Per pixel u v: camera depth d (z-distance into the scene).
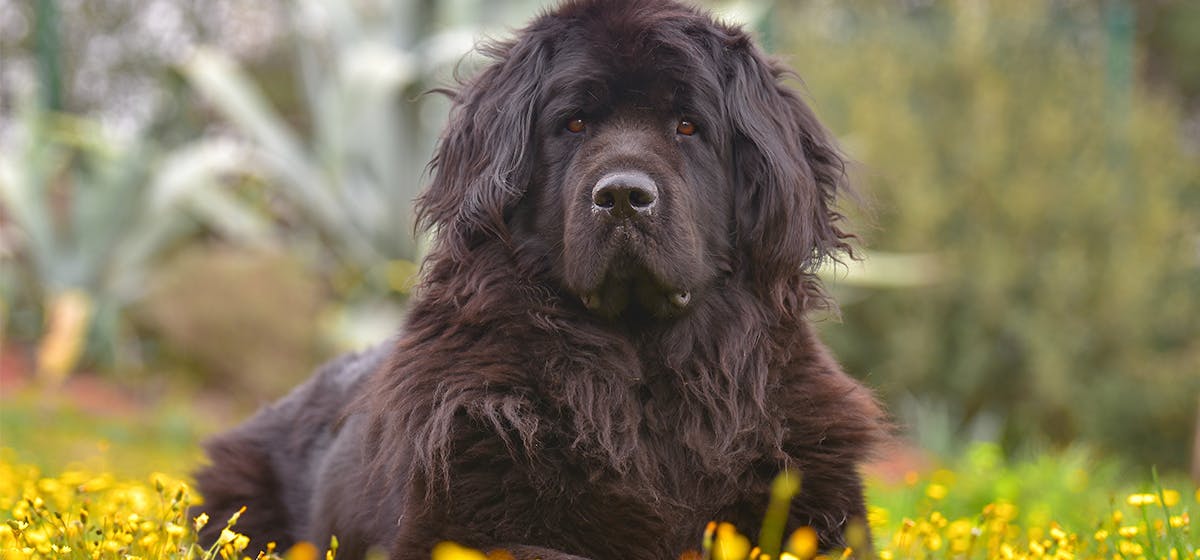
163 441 11.56
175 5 20.91
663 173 4.16
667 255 4.13
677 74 4.34
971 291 16.41
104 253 13.82
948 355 16.47
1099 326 16.45
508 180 4.38
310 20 14.79
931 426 14.26
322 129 14.94
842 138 16.47
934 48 17.50
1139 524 5.20
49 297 13.77
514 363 4.23
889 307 16.50
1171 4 25.12
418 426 4.12
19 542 3.98
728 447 4.23
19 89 19.31
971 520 6.24
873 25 18.16
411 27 14.89
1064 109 16.94
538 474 4.01
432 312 4.45
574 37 4.41
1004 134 16.83
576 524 4.04
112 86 20.22
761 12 13.41
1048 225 16.69
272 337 13.44
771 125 4.48
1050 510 7.03
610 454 4.12
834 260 4.77
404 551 3.93
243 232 14.26
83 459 9.69
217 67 14.59
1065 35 17.77
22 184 13.78
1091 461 11.51
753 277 4.47
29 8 19.28
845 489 4.18
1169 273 17.17
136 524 4.07
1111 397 16.12
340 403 5.24
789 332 4.48
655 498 4.14
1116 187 16.66
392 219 14.63
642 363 4.38
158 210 13.77
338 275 14.78
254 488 5.32
